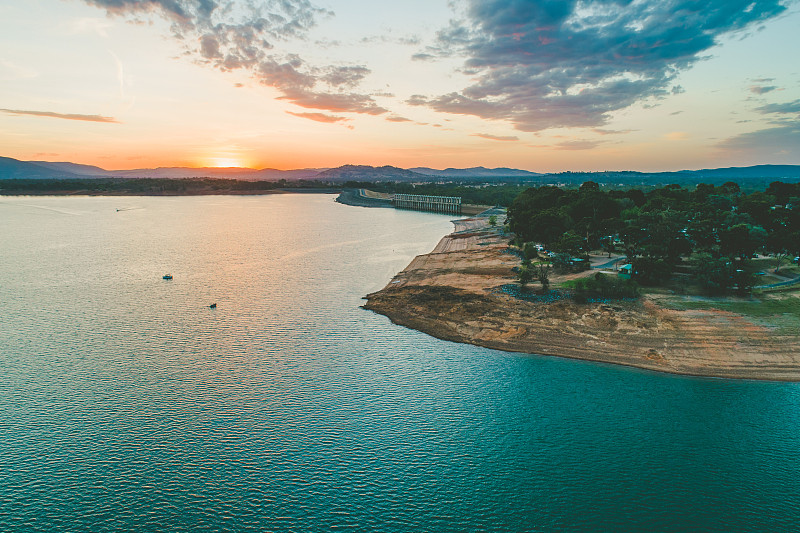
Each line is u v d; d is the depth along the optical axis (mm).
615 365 75438
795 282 104000
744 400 64375
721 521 44250
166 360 77188
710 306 92125
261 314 100875
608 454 53750
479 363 76688
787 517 44625
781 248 113750
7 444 54906
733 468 51219
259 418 60562
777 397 64875
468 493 48031
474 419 60750
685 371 72562
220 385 68938
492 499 47156
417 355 79812
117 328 91812
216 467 51500
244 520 44531
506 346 83062
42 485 48562
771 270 113062
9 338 86250
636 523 44156
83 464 51688
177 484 48969
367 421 60094
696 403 63906
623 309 93000
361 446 55156
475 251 169500
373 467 51719
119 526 43750
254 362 76688
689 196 196750
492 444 55625
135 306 106438
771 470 50812
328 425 59188
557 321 90875
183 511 45500
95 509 45625
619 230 142750
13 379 70188
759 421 59625
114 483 49031
